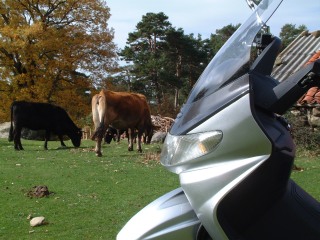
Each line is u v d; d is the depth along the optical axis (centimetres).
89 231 510
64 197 676
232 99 273
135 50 4622
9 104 2919
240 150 267
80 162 1047
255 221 282
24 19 3047
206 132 271
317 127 1108
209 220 268
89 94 3525
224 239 268
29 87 2920
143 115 1293
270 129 280
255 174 269
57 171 915
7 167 970
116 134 1670
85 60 3020
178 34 4322
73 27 2995
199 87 306
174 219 287
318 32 1619
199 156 270
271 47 310
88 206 622
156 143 1611
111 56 3088
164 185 756
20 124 1411
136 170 915
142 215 297
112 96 1199
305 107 1108
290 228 285
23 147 1508
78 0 3052
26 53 2850
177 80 4097
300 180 741
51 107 1470
